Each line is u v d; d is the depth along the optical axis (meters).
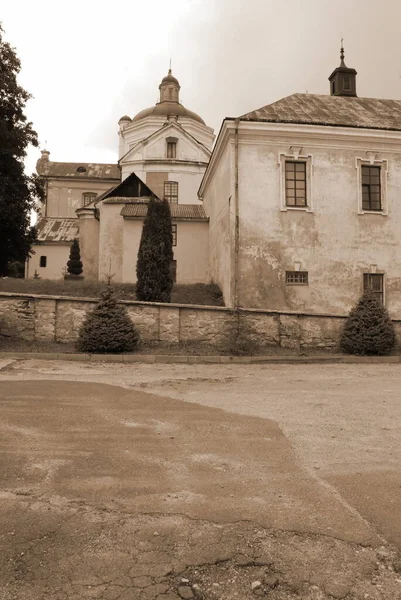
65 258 43.53
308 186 19.77
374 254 19.88
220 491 4.05
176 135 42.69
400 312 19.78
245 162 19.33
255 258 19.11
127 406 7.32
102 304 14.12
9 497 3.82
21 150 26.50
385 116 21.80
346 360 14.40
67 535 3.24
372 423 6.54
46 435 5.62
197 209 28.45
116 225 28.19
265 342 15.27
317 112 21.34
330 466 4.74
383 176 20.25
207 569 2.90
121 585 2.73
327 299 19.41
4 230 27.39
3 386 8.60
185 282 26.27
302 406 7.64
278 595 2.68
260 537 3.27
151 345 14.75
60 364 12.25
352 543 3.22
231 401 7.98
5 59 26.20
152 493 3.98
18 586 2.69
